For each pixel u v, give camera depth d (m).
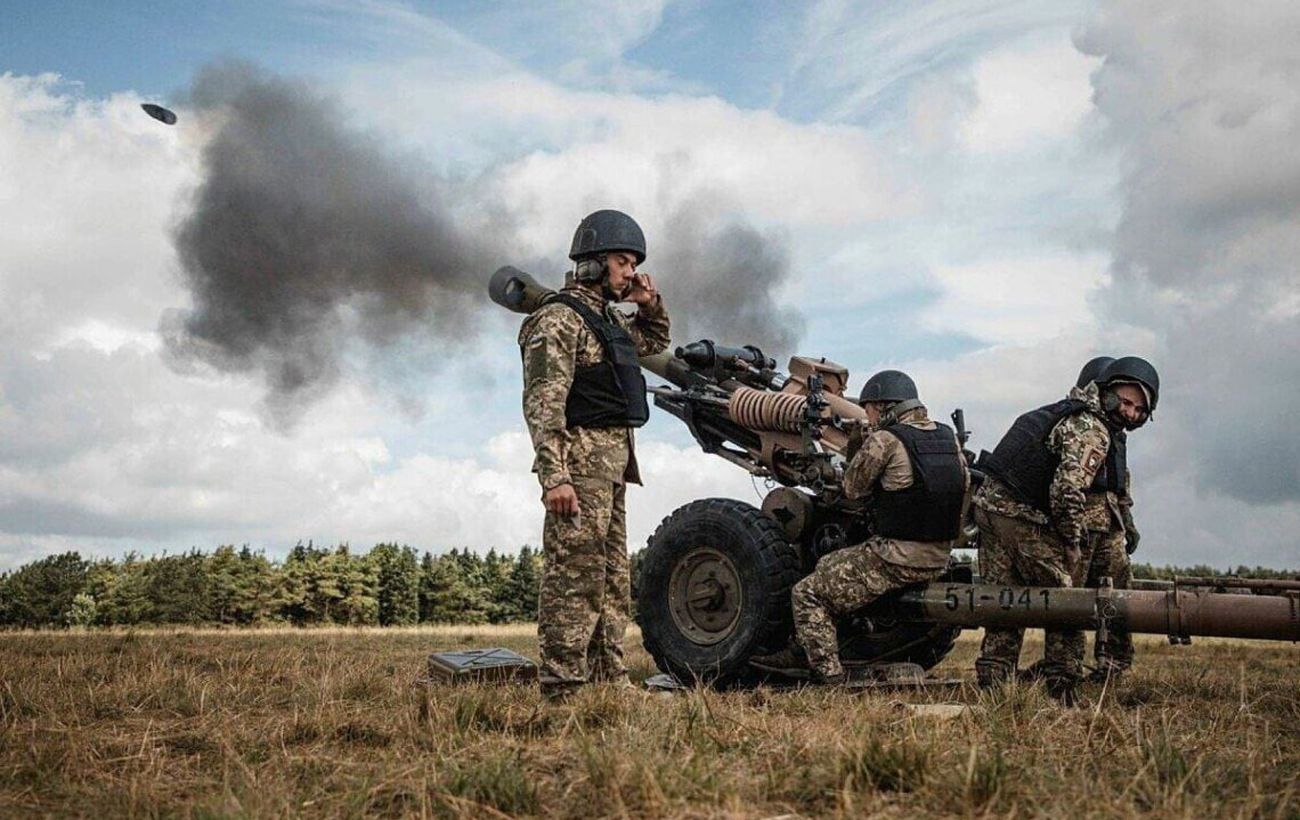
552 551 5.31
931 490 6.25
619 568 5.71
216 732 4.25
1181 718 4.95
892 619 6.66
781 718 4.46
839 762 3.19
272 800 3.06
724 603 6.92
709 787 3.04
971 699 5.57
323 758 3.75
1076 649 6.20
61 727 4.27
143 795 3.19
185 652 9.38
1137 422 6.23
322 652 9.80
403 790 3.20
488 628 21.17
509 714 4.35
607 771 3.16
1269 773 3.42
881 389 6.59
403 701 5.10
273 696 5.47
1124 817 2.79
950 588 6.28
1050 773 3.28
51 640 11.59
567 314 5.36
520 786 3.06
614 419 5.43
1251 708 5.55
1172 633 5.66
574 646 5.25
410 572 87.56
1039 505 6.25
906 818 2.83
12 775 3.45
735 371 7.87
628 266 5.70
